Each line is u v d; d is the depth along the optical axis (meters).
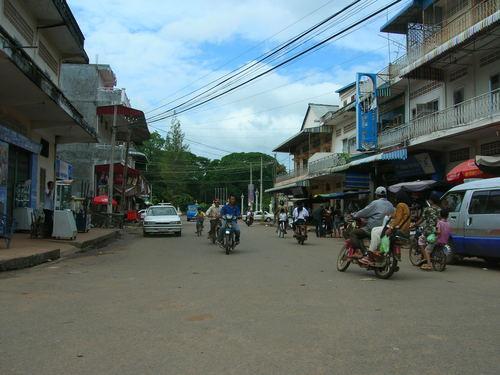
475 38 18.55
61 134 22.83
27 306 6.91
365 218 10.85
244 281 9.47
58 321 6.07
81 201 23.88
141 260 13.23
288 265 12.32
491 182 12.68
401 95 27.66
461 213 13.17
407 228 10.05
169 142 82.44
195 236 24.83
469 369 4.38
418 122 22.83
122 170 37.34
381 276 10.12
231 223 15.84
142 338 5.34
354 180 29.30
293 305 7.14
